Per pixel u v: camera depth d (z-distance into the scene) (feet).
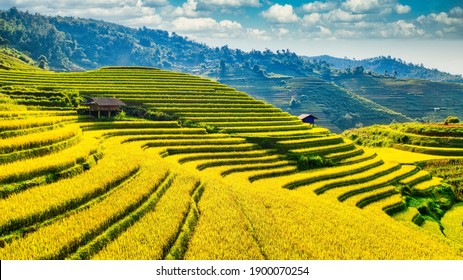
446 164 308.81
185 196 149.07
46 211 114.52
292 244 123.85
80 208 123.85
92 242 107.24
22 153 152.66
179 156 228.43
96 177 146.00
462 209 244.22
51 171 142.82
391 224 168.86
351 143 310.24
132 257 101.65
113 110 281.54
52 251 97.91
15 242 100.12
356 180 239.71
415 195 245.24
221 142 262.47
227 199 157.79
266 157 255.70
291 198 176.96
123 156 183.32
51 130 190.49
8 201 118.62
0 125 168.66
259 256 111.86
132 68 431.43
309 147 284.00
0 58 569.23
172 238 116.16
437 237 168.76
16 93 280.72
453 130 368.48
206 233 124.06
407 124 417.69
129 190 141.59
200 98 354.54
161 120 298.76
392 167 276.82
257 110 351.46
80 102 293.64
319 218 152.46
